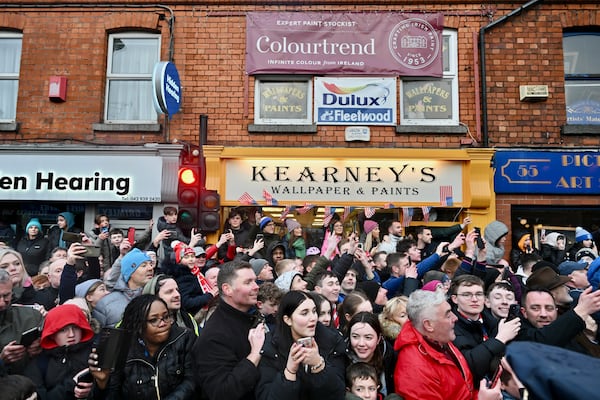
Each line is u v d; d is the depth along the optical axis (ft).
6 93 29.81
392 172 28.17
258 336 10.03
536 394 4.04
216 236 27.58
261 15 29.07
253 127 28.50
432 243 25.14
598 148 27.96
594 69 29.30
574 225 28.71
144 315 10.65
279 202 28.07
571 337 10.73
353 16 28.99
